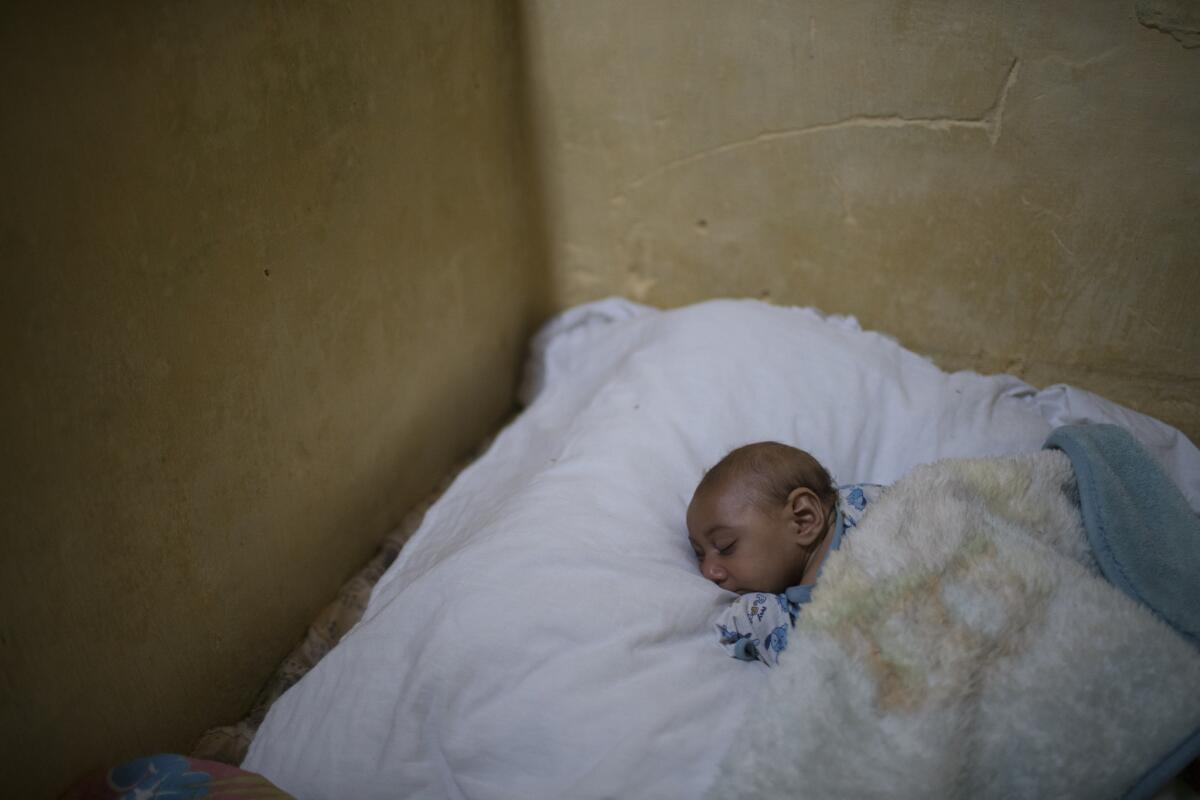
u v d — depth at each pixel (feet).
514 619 4.21
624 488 4.95
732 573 4.64
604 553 4.52
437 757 4.07
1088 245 5.68
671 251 6.83
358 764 4.17
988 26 5.26
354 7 4.75
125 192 3.70
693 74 6.07
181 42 3.83
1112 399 6.14
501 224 6.60
